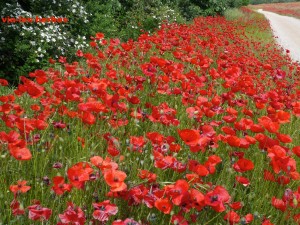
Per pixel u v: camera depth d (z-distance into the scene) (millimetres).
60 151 3139
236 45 11297
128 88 4270
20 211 2102
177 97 4918
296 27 33906
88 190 2520
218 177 3021
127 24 13336
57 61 8164
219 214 2570
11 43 7551
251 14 35594
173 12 17359
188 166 2553
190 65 7070
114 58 7145
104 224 2209
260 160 3311
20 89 3314
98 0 12672
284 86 6023
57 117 3842
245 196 2887
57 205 2480
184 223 2158
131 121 3797
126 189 2209
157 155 2592
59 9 9742
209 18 20766
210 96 4938
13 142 2477
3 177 2660
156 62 4637
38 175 2732
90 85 3459
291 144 4062
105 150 3311
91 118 2984
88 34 10633
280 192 2867
